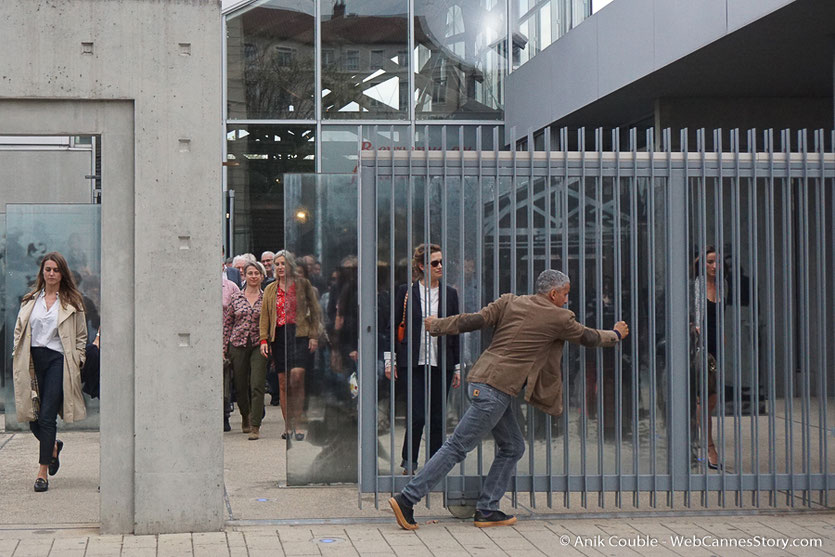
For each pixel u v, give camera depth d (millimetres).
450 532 6898
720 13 11453
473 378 6895
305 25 18672
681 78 13461
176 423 6762
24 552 6262
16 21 6535
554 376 6953
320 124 18688
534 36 18438
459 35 18766
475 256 7375
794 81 13789
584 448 7430
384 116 18688
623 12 13812
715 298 7543
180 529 6789
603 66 14477
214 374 6789
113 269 6730
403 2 18719
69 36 6574
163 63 6660
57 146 19125
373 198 7352
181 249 6727
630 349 7480
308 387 8445
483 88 18734
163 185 6684
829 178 7676
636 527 7078
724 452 7543
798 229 7676
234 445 10688
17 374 8273
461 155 7305
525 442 7438
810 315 7918
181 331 6746
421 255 7430
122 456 6762
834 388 7816
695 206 7535
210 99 6715
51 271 8336
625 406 7496
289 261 8461
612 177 7473
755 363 7574
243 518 7270
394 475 7340
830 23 10914
